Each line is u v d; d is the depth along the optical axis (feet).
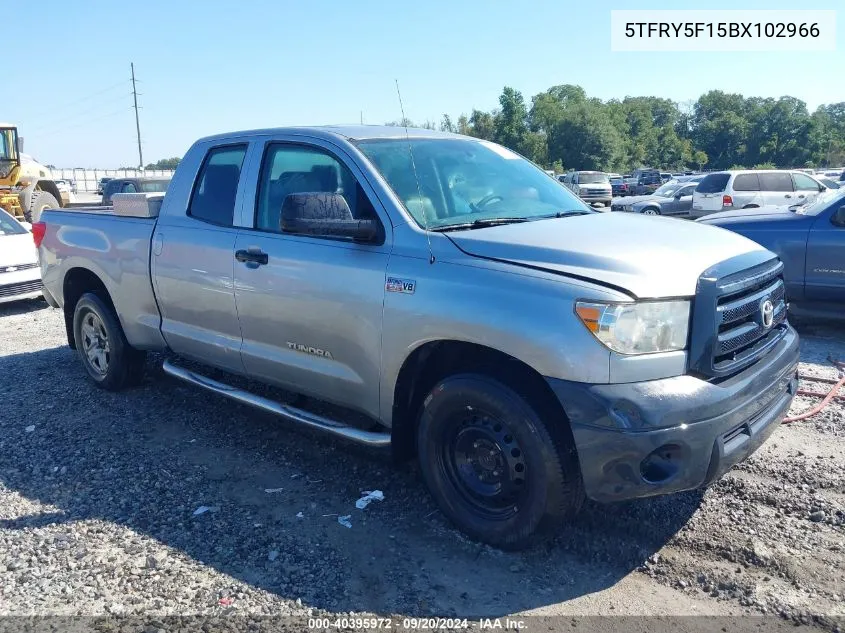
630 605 10.11
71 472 14.75
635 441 9.85
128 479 14.35
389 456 15.07
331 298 12.89
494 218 13.19
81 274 19.97
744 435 10.93
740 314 11.10
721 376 10.69
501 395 10.82
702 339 10.42
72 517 12.85
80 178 275.80
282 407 14.58
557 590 10.50
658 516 12.35
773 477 13.60
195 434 16.63
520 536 11.12
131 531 12.30
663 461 10.30
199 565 11.23
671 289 10.30
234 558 11.41
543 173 16.24
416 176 13.35
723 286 10.59
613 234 11.91
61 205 70.54
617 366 9.96
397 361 12.05
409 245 12.10
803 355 22.27
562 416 10.72
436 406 11.76
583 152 276.21
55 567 11.24
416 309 11.60
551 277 10.53
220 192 15.80
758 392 11.10
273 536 12.06
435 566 11.15
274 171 14.83
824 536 11.59
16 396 19.70
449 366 12.39
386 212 12.59
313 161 14.15
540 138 270.46
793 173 62.08
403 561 11.29
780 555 11.11
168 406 18.51
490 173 14.70
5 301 31.89
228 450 15.69
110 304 19.29
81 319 20.04
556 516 10.84
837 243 23.90
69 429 17.12
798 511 12.38
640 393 9.93
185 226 16.21
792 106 414.62
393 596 10.41
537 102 292.40
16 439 16.60
